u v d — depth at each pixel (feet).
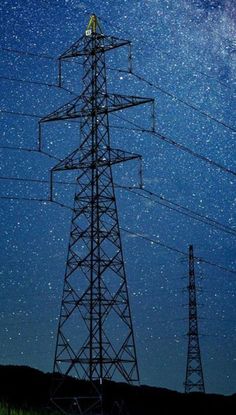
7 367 211.61
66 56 138.82
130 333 125.29
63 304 126.82
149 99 134.51
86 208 131.03
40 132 127.13
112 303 125.70
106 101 136.05
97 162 132.67
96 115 134.92
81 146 134.00
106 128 135.23
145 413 143.43
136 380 123.34
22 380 196.13
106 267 127.54
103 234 129.29
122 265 128.77
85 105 136.15
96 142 133.69
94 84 136.98
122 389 147.43
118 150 134.00
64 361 123.75
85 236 129.39
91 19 141.79
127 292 127.54
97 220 129.49
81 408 122.11
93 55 139.44
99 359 121.70
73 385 128.57
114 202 132.05
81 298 125.59
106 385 132.87
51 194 128.36
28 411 75.51
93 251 127.85
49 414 77.82
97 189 131.23
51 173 129.70
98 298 124.57
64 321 126.31
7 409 73.61
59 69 134.10
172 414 158.20
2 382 187.21
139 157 135.44
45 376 209.15
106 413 122.52
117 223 131.03
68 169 133.18
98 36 140.36
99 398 119.55
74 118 136.05
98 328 123.24
